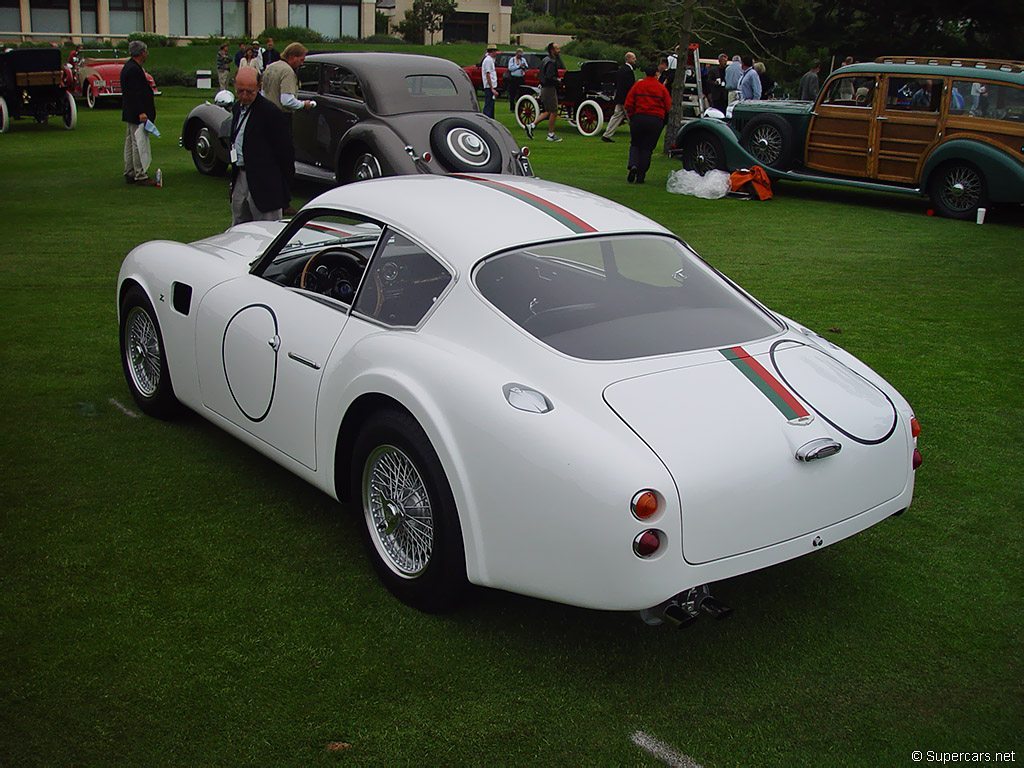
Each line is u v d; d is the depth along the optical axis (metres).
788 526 3.09
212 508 4.27
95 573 3.71
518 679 3.15
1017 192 11.72
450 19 61.72
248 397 4.32
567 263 3.67
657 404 3.10
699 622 3.52
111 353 6.29
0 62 19.42
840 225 11.70
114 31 47.75
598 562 2.87
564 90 21.83
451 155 10.74
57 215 10.85
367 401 3.62
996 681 3.22
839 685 3.17
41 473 4.55
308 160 12.24
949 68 12.16
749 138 14.27
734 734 2.92
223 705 2.97
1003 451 5.11
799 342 3.73
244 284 4.48
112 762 2.71
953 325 7.44
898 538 4.20
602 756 2.80
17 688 3.02
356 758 2.77
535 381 3.20
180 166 14.91
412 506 3.48
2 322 6.87
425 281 3.66
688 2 17.30
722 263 9.44
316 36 48.22
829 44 29.20
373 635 3.37
